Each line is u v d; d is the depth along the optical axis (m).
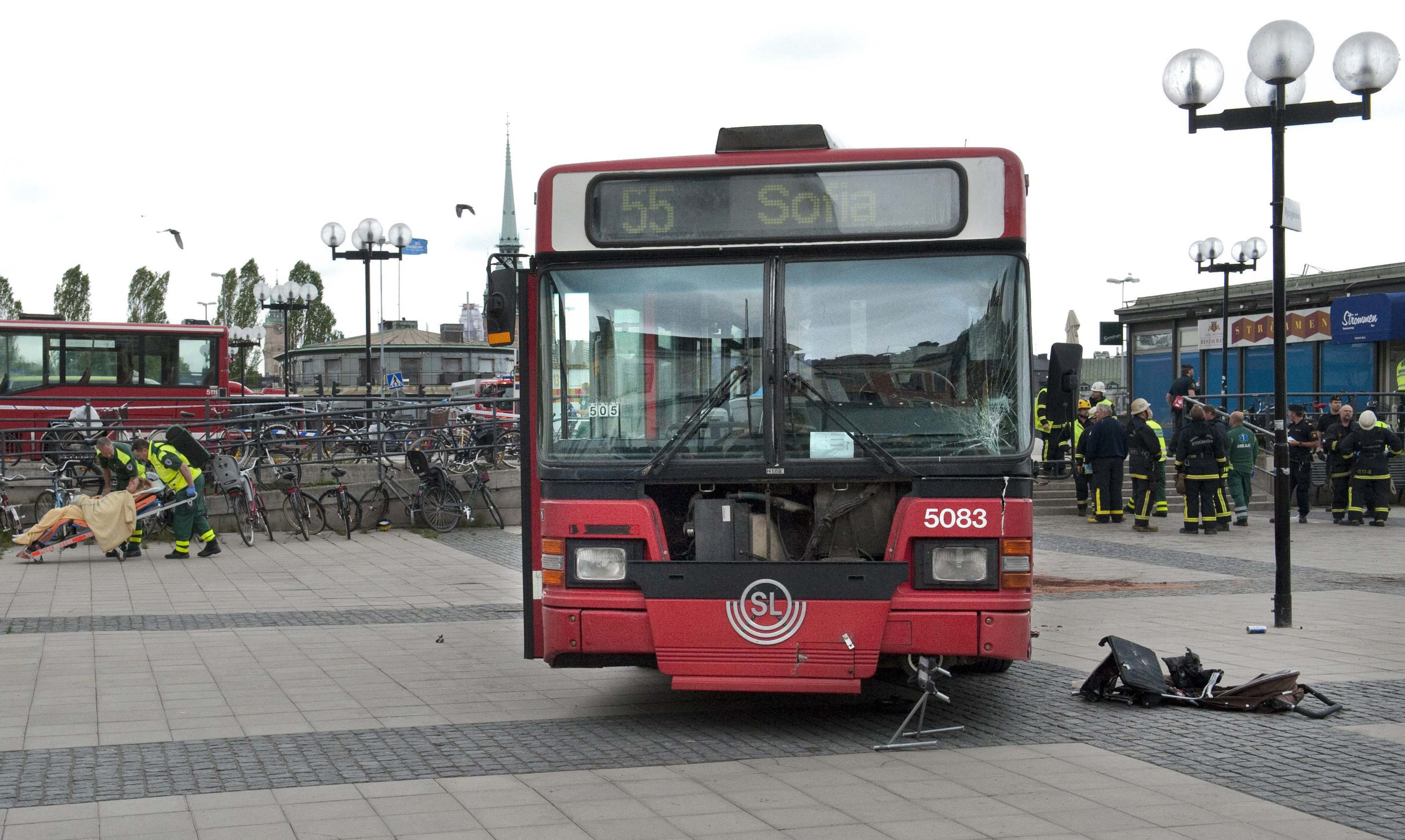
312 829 5.59
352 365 58.59
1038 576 15.67
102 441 17.34
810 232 7.46
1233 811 5.88
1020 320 7.34
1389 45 11.30
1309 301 32.31
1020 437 7.25
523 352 7.74
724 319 7.47
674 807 5.96
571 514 7.41
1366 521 23.45
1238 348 34.00
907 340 7.38
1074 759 6.89
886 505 7.45
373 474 21.72
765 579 7.18
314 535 20.09
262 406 31.02
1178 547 18.98
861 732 7.62
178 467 17.39
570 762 6.85
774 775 6.57
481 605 13.46
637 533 7.34
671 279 7.53
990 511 7.16
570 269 7.61
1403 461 27.31
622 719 8.02
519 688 9.04
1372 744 7.22
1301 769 6.67
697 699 8.68
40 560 17.03
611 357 7.53
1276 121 11.60
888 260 7.44
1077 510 23.88
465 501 21.39
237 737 7.45
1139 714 8.10
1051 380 7.61
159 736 7.47
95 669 9.71
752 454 7.36
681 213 7.55
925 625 7.12
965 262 7.41
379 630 11.78
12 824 5.64
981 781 6.44
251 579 15.48
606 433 7.50
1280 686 8.14
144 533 18.45
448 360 59.06
